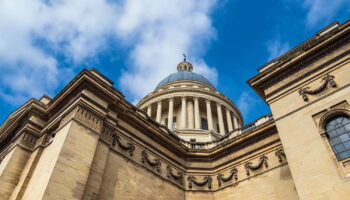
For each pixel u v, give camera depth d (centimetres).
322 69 2538
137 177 2859
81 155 2384
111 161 2709
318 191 2012
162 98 6109
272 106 2714
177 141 3500
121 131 2997
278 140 3134
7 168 2611
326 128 2278
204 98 6106
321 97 2402
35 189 2225
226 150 3531
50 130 2845
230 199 3142
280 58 2969
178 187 3259
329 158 2089
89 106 2722
